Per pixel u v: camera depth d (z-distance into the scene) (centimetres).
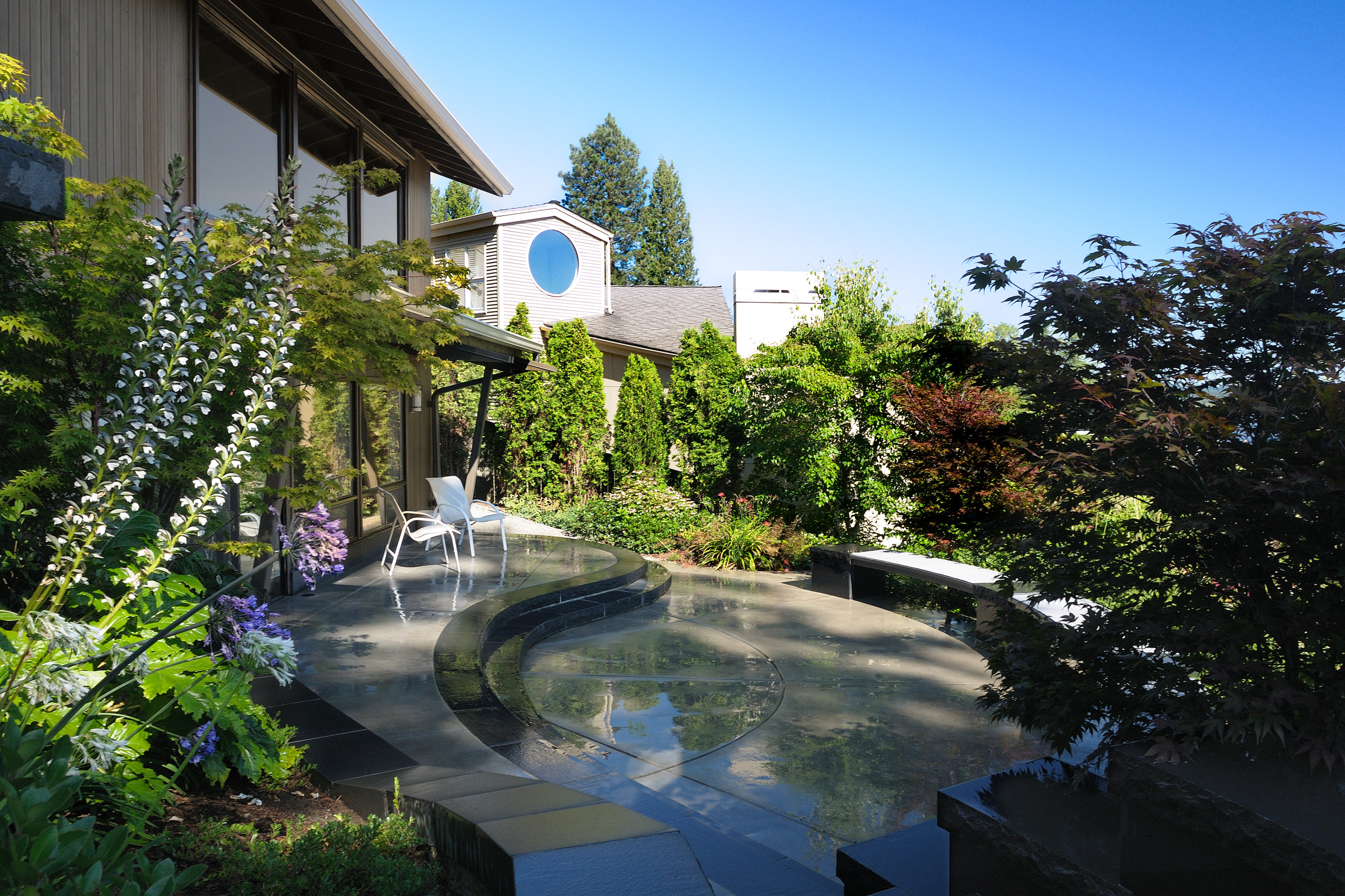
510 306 1841
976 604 789
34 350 366
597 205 4438
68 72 510
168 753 312
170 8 613
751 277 1919
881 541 1276
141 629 302
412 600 766
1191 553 301
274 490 480
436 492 992
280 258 404
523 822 235
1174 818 214
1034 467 338
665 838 224
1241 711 240
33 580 365
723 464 1477
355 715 466
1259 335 304
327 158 893
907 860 305
